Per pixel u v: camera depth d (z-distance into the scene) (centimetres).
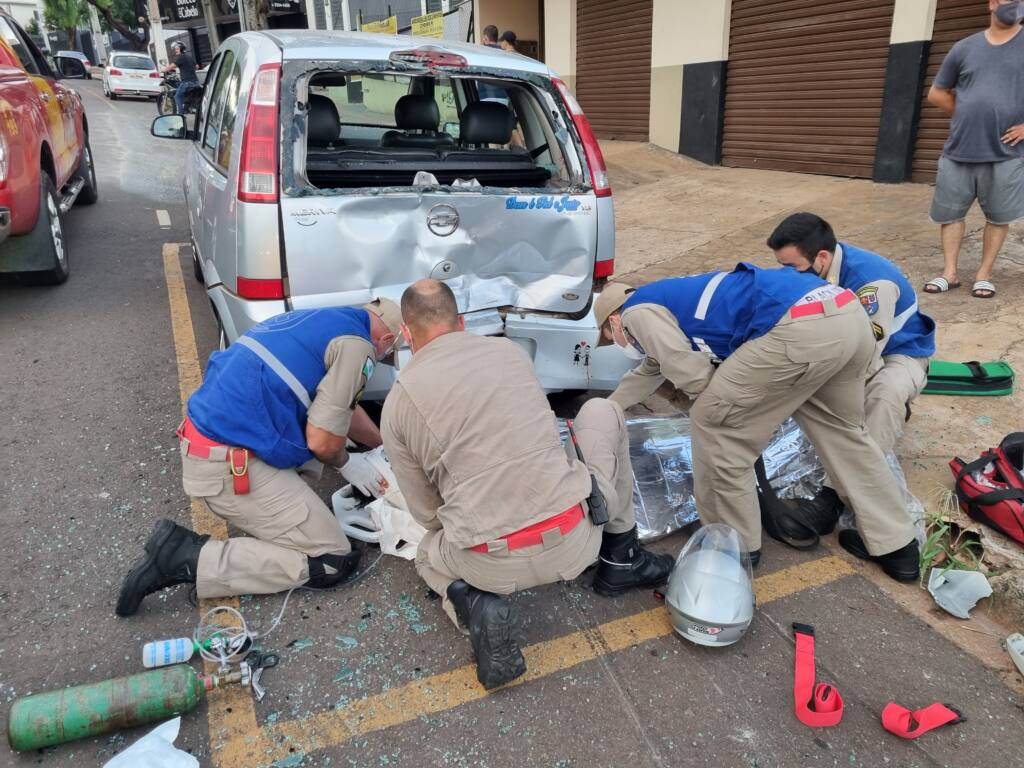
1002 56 435
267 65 283
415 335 230
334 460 274
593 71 1166
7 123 450
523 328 329
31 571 271
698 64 948
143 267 602
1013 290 487
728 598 238
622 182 897
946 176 468
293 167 279
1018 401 376
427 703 223
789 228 285
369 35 348
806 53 825
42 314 501
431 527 239
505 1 1376
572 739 212
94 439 356
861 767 205
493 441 212
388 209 293
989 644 250
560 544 218
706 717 220
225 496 249
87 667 231
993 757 208
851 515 305
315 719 217
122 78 2108
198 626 248
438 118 442
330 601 265
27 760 202
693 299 271
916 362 324
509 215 317
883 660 242
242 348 250
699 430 273
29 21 4725
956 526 287
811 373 247
